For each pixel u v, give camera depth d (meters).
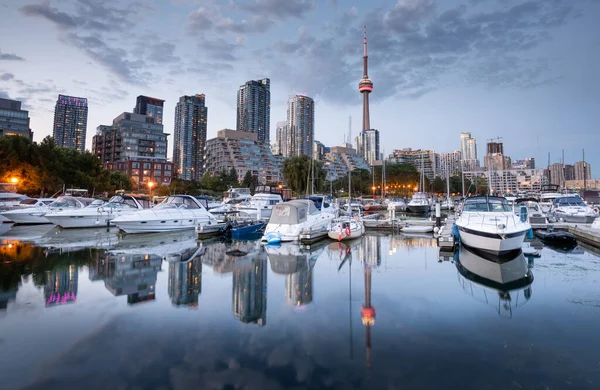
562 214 26.31
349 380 5.15
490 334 6.76
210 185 101.81
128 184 83.44
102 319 7.48
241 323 7.31
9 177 40.94
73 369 5.41
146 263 13.33
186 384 5.02
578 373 5.35
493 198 17.19
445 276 11.45
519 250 14.46
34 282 10.36
